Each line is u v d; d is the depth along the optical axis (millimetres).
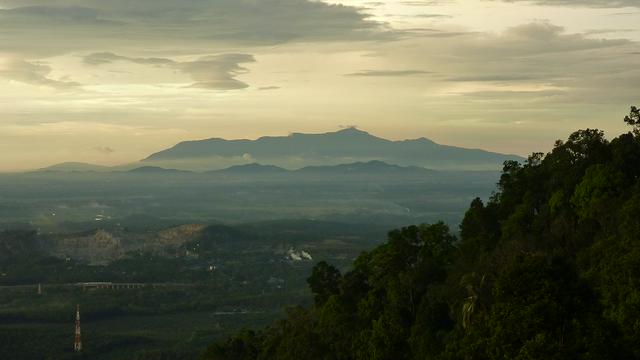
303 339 106875
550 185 112062
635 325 59625
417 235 114188
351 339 100938
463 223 118062
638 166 104312
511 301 60250
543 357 54562
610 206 92625
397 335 89312
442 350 77750
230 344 134125
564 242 93000
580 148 113500
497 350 58469
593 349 55406
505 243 99625
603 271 71688
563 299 59500
